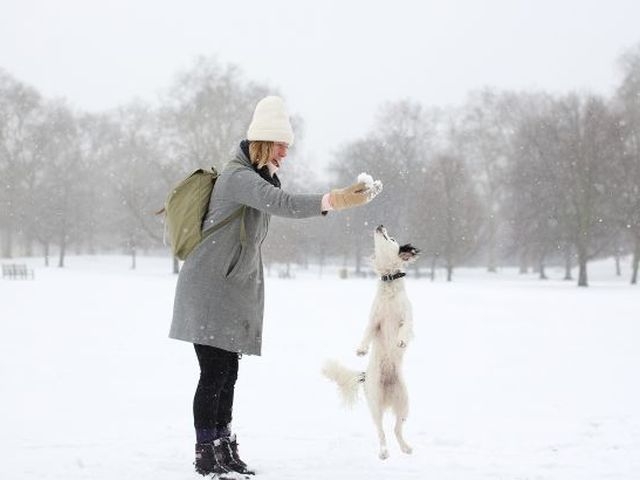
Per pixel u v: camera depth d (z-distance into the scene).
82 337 12.80
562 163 44.41
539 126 49.84
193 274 4.58
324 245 63.28
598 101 44.94
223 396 4.84
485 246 67.88
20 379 8.56
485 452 5.37
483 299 25.38
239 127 53.03
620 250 54.81
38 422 6.32
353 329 14.45
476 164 66.19
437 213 50.34
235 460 4.79
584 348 11.74
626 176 42.88
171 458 5.05
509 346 11.99
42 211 65.56
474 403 7.38
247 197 4.46
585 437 5.84
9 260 70.62
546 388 8.24
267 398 7.59
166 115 53.06
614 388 8.21
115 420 6.43
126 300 22.66
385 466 4.96
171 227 4.68
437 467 4.92
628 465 4.97
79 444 5.46
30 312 17.84
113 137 70.38
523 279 52.97
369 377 5.45
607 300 25.12
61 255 64.19
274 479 4.60
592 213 42.44
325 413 6.84
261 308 4.81
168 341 12.34
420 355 10.94
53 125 68.94
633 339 13.00
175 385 8.31
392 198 64.81
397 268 5.53
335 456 5.21
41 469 4.77
